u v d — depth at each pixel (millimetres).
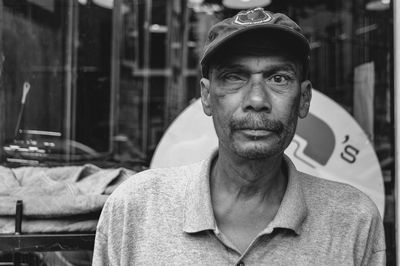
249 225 848
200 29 2203
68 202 1188
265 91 798
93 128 1927
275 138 793
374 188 1552
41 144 1677
